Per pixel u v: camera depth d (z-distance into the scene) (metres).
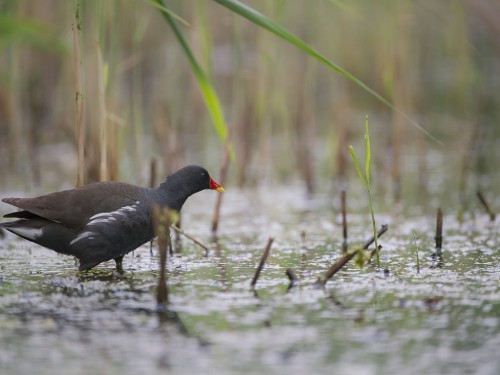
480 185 15.62
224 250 11.12
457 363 6.67
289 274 9.30
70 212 9.34
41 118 22.30
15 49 17.97
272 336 7.32
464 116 22.94
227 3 9.40
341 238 11.86
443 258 10.43
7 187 15.37
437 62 29.06
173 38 22.77
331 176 17.27
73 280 9.32
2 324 7.66
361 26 23.17
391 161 18.34
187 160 18.22
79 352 6.94
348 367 6.59
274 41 17.88
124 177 15.95
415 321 7.74
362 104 25.31
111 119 11.61
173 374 6.45
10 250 11.12
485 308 8.14
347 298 8.55
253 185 16.38
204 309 8.14
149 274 9.67
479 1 21.64
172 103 21.38
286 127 18.06
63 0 19.39
